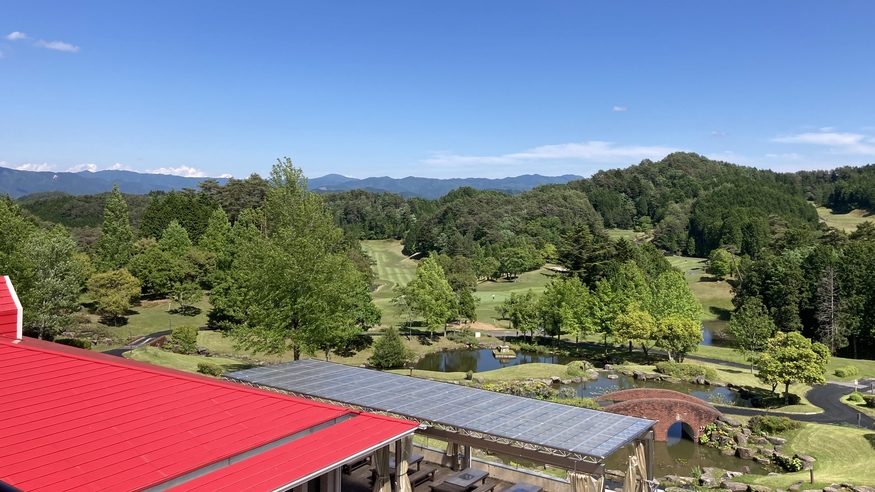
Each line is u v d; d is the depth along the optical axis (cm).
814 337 7750
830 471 3133
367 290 6731
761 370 4934
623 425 1681
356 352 6388
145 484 1035
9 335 2109
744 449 3512
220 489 1070
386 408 1795
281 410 1438
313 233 4053
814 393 5091
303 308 3834
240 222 9006
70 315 5359
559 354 7119
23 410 1295
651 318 6575
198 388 1520
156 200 10988
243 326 4144
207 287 8719
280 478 1130
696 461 3494
